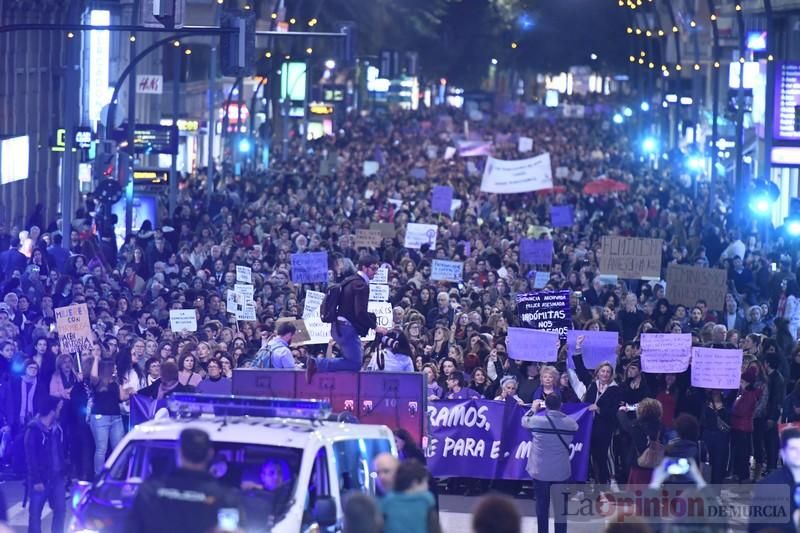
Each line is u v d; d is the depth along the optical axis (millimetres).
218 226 78250
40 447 32000
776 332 46375
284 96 141500
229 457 23984
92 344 40312
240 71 45781
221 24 45781
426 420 33312
